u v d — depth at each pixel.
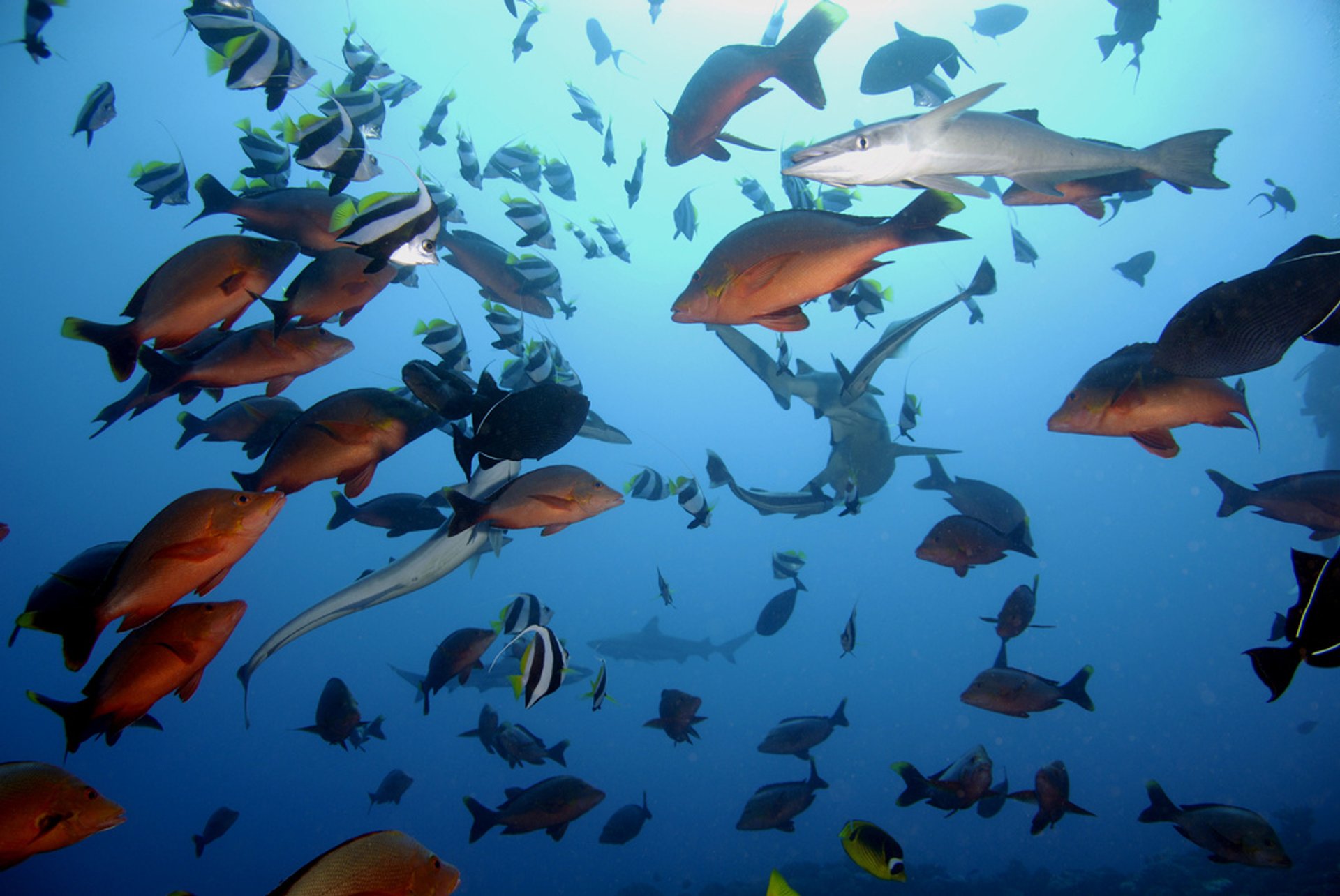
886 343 4.68
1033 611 5.20
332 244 3.42
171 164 5.44
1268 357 2.40
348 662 51.38
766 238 2.36
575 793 5.07
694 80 3.62
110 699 2.50
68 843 2.46
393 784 8.29
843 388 4.73
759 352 7.28
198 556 2.50
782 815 5.75
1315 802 22.88
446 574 5.29
